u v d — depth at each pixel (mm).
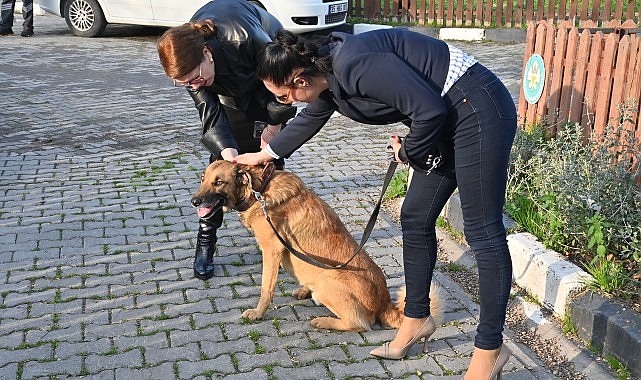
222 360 3705
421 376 3615
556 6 14789
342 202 6109
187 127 8328
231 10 4062
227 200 3889
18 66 11539
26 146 7441
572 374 3697
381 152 7656
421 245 3562
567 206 4625
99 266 4762
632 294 3939
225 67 3938
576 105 5805
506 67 11336
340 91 3068
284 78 3029
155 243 5160
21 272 4633
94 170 6746
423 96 2879
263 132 4359
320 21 13305
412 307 3676
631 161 5156
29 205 5801
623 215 4445
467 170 3133
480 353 3305
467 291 4574
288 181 3969
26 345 3791
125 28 15578
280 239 3885
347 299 3900
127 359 3688
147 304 4285
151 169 6824
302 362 3707
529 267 4461
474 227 3229
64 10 14461
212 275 4656
